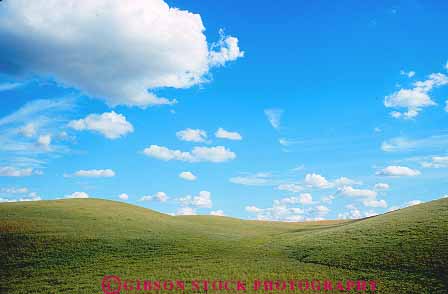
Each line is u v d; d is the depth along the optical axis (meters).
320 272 33.78
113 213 62.84
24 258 38.47
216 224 73.69
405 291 28.23
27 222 50.19
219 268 35.78
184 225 61.97
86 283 32.06
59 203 68.56
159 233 50.47
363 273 32.47
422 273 30.66
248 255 41.38
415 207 54.72
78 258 38.69
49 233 45.91
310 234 51.09
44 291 30.62
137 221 58.34
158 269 35.59
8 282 32.94
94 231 48.47
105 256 39.47
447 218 42.66
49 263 37.31
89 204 70.06
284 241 48.44
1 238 43.47
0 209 58.56
